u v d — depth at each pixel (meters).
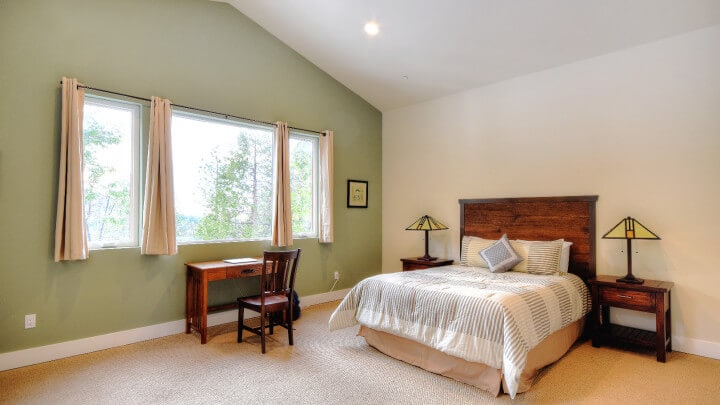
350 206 5.34
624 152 3.61
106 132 3.42
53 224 3.08
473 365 2.64
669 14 3.10
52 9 3.08
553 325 2.87
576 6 3.16
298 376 2.79
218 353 3.22
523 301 2.71
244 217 4.32
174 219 3.59
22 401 2.42
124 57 3.43
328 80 5.10
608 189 3.70
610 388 2.60
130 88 3.46
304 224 4.93
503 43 3.78
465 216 4.79
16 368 2.90
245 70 4.28
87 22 3.24
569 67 3.96
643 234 3.26
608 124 3.70
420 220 4.93
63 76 3.11
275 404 2.39
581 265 3.86
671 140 3.35
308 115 4.87
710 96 3.16
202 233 4.00
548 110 4.11
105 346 3.31
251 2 4.06
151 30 3.61
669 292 3.25
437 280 3.31
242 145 4.32
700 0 2.92
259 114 4.39
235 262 3.82
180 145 3.87
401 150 5.56
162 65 3.67
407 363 3.03
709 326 3.16
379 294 3.24
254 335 3.70
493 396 2.50
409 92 5.11
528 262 3.74
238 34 4.24
